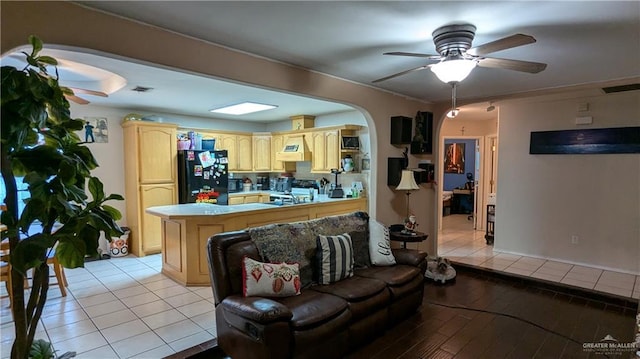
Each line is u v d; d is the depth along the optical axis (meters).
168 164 5.48
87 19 2.05
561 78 3.59
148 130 5.25
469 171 9.93
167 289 3.87
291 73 3.17
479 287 4.11
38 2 1.89
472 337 2.91
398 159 4.43
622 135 4.48
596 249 4.73
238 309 2.29
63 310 3.30
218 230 4.01
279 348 2.17
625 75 3.48
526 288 4.08
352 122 5.77
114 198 1.75
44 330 2.90
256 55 2.89
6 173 1.45
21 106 1.37
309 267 2.96
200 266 3.99
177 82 3.88
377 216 4.35
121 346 2.66
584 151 4.75
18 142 1.39
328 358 2.44
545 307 3.52
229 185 6.60
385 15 2.13
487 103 5.12
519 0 1.92
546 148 5.06
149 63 2.34
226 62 2.71
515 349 2.72
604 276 4.34
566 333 2.98
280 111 5.91
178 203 5.62
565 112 4.91
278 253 2.85
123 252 5.24
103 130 5.31
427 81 3.78
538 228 5.21
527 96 4.20
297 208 4.68
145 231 5.25
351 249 3.15
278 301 2.51
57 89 1.54
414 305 3.28
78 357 2.50
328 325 2.39
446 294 3.87
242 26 2.32
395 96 4.43
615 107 4.54
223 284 2.55
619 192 4.55
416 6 2.00
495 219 5.65
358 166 5.64
